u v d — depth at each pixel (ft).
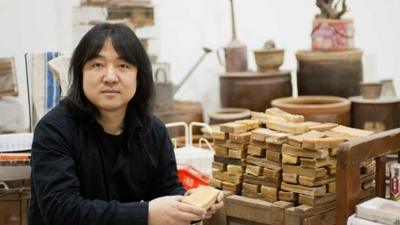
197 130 9.48
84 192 4.70
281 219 5.09
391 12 11.53
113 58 4.52
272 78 8.64
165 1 10.62
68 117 4.61
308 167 5.01
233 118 8.04
